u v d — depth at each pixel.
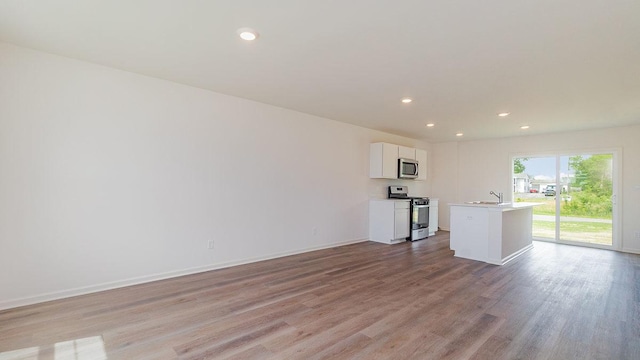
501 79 3.29
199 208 3.83
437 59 2.83
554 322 2.57
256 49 2.69
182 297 3.02
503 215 4.49
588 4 1.93
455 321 2.56
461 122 5.40
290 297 3.06
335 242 5.56
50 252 2.88
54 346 2.11
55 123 2.90
